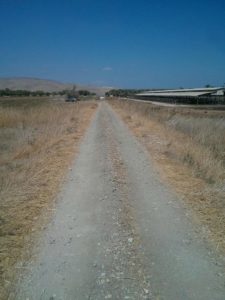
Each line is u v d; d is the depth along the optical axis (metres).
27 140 16.31
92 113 42.38
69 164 12.06
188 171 10.98
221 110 48.03
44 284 4.84
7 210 7.44
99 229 6.66
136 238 6.28
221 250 5.80
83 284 4.85
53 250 5.79
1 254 5.58
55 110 34.69
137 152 14.59
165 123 24.41
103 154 14.08
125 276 5.05
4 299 4.48
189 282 4.89
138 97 125.62
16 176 9.90
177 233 6.47
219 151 13.90
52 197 8.45
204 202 8.12
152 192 8.99
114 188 9.32
